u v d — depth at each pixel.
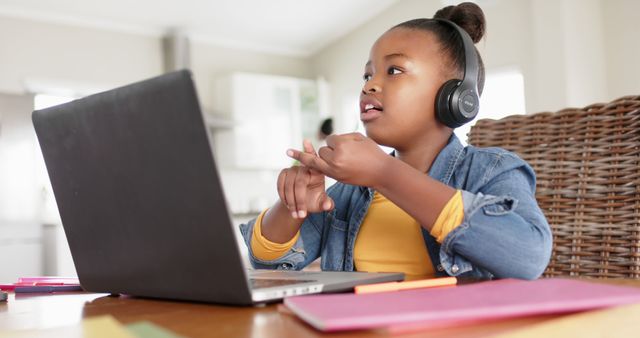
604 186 0.99
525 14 4.45
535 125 1.12
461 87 0.91
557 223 1.03
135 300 0.70
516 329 0.42
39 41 4.69
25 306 0.70
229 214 0.52
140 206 0.60
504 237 0.68
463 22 1.11
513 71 4.56
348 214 1.01
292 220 0.88
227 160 5.52
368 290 0.58
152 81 0.53
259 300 0.56
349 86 5.99
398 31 0.96
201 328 0.47
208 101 5.64
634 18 4.06
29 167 3.55
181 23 5.22
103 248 0.69
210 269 0.56
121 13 4.88
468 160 0.92
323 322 0.41
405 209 0.72
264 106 5.62
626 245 0.94
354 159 0.70
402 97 0.92
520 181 0.85
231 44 5.83
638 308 0.49
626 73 4.11
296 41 6.05
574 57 4.04
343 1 5.30
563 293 0.50
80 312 0.62
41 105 4.79
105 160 0.62
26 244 3.41
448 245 0.70
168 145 0.54
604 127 1.02
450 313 0.43
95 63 4.96
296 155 0.75
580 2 4.11
